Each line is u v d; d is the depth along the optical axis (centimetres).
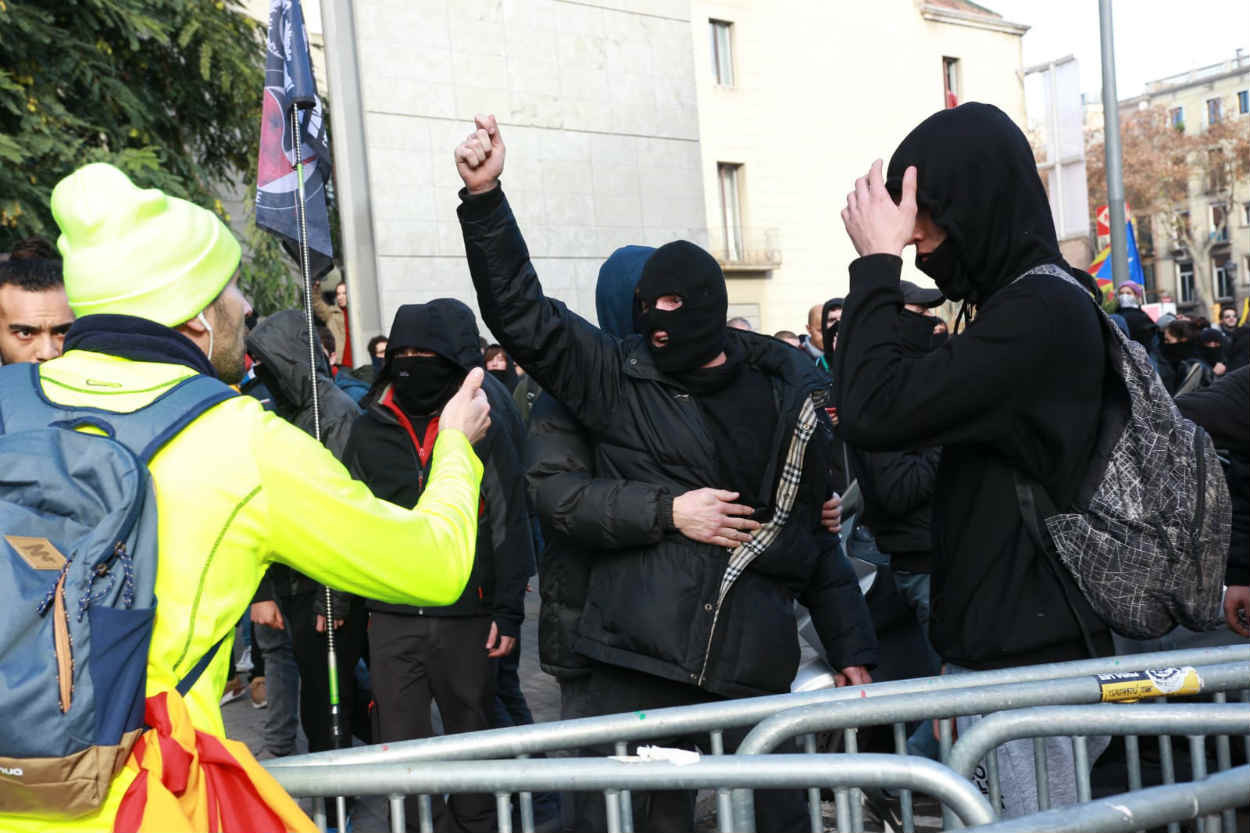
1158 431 221
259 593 455
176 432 164
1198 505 219
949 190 229
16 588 143
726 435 289
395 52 1739
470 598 398
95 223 176
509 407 489
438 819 361
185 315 177
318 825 193
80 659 144
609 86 2019
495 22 1864
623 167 2031
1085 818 163
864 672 320
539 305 284
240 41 1243
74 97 1066
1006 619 227
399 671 396
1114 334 225
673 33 2111
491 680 409
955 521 233
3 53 991
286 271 1256
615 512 279
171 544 159
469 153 272
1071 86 1535
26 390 169
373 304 1077
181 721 155
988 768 209
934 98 3672
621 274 342
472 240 278
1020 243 227
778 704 216
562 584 307
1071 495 221
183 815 150
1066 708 194
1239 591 329
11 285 294
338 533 169
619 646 283
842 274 3428
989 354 217
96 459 154
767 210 3272
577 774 182
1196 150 6469
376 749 200
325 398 461
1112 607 221
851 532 454
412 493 406
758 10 3269
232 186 1344
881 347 225
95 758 144
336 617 418
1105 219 1759
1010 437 221
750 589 286
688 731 213
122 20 1059
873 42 3528
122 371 170
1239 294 6481
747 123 3234
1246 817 189
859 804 182
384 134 1722
